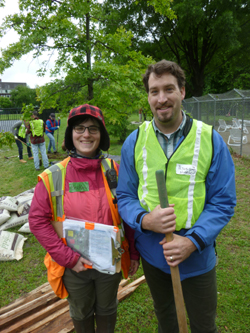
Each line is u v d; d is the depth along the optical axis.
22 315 2.30
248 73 25.42
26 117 6.01
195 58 20.41
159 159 1.45
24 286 2.88
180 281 1.49
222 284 2.77
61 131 15.83
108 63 5.23
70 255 1.53
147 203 1.47
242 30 17.17
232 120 10.51
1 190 6.08
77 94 5.96
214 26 15.21
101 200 1.61
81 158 1.59
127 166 1.58
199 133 1.42
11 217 4.10
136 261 1.83
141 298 2.61
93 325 1.80
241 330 2.25
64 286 1.67
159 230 1.32
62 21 5.12
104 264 1.56
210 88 27.89
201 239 1.34
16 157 9.53
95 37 5.68
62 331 2.15
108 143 1.75
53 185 1.56
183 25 15.75
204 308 1.58
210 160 1.39
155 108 1.40
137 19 16.64
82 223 1.55
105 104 5.54
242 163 7.50
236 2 15.57
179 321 1.45
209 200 1.45
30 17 5.14
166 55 19.73
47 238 1.53
